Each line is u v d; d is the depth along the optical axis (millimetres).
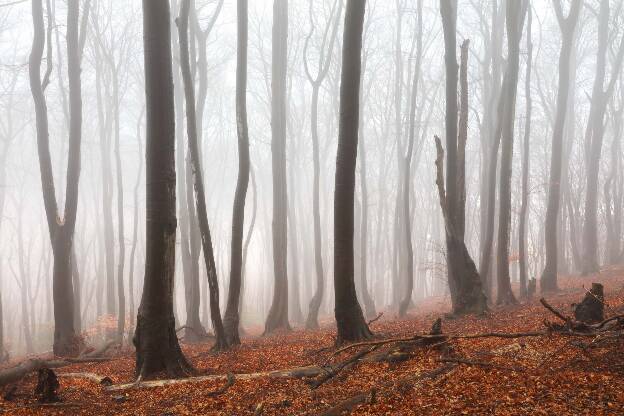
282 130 27906
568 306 17547
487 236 22625
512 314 17812
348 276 14148
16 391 11805
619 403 6977
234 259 18609
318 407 8617
